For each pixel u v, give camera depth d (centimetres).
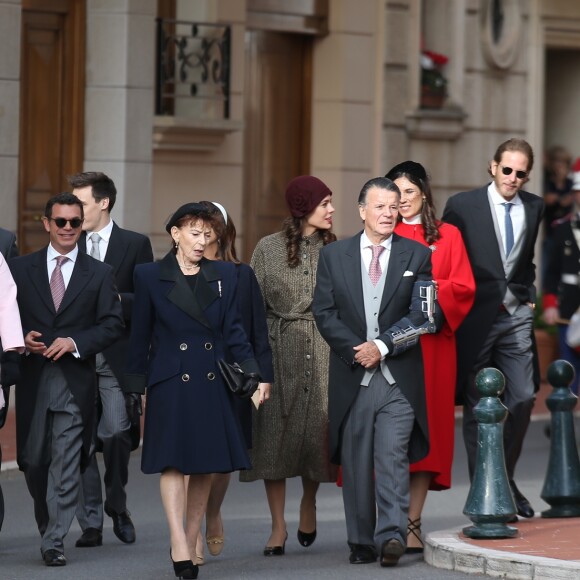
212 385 2128
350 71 5003
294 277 2398
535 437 3881
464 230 2570
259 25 4812
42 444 2297
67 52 4203
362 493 2270
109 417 2447
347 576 2180
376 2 5059
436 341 2402
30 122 4166
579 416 3988
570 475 2595
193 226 2134
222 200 4666
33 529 2623
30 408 2297
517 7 5522
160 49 4381
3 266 2264
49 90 4184
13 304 2259
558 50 6056
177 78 4447
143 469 2114
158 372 2125
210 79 4519
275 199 4984
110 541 2516
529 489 3094
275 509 2388
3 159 3819
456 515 2816
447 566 2233
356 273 2267
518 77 5569
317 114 5019
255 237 4931
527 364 2594
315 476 2386
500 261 2556
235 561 2320
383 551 2223
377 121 5094
